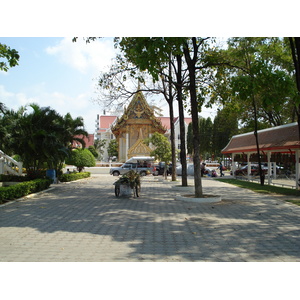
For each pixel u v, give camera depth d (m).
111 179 31.48
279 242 6.86
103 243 6.74
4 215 10.10
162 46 10.30
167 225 8.63
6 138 20.38
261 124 34.53
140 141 53.16
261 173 22.89
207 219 9.51
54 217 9.77
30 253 6.01
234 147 31.09
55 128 20.69
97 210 11.17
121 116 58.75
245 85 10.74
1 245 6.56
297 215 10.21
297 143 18.36
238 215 10.21
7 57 12.19
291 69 19.33
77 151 34.34
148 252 6.10
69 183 25.33
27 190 15.41
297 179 18.94
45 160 21.17
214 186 22.19
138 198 14.82
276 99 10.78
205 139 57.22
